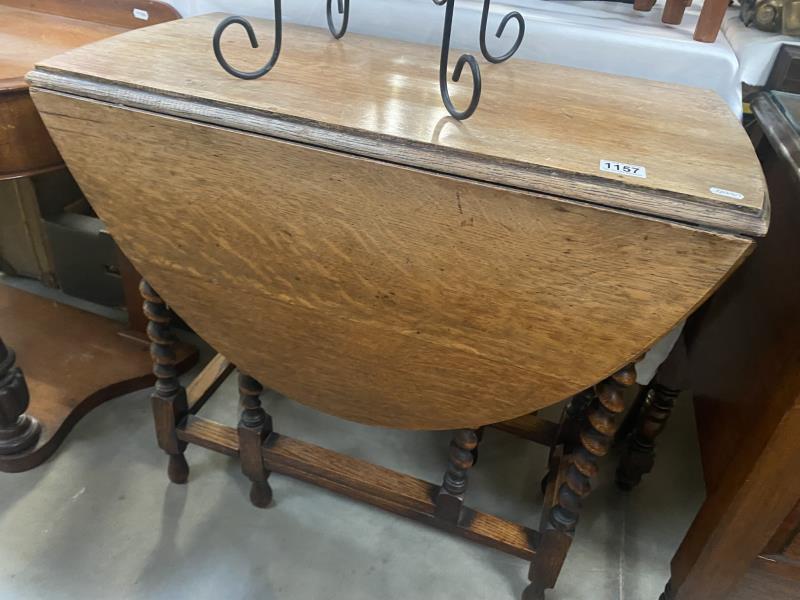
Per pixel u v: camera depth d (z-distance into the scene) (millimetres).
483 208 634
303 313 801
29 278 1676
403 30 1036
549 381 746
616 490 1274
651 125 746
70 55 769
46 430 1226
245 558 1096
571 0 1130
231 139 681
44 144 910
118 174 763
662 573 1129
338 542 1142
